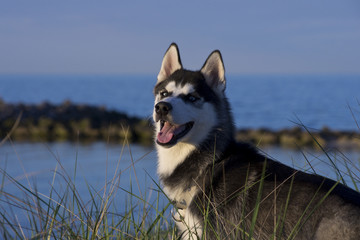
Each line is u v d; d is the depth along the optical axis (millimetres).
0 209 4809
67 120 19484
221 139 3709
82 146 14664
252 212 3139
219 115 3814
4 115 19375
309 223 2908
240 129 19734
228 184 3322
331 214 2846
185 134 3578
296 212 2980
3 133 16828
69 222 3354
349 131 17766
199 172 3555
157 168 3953
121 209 4934
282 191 3102
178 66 4215
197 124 3660
